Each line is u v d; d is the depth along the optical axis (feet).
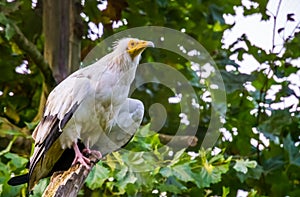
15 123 42.60
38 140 27.45
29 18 42.47
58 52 39.14
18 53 41.96
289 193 42.14
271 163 42.52
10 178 29.04
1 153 31.96
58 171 26.43
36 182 28.07
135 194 33.71
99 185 31.32
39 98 43.04
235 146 42.73
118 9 42.93
